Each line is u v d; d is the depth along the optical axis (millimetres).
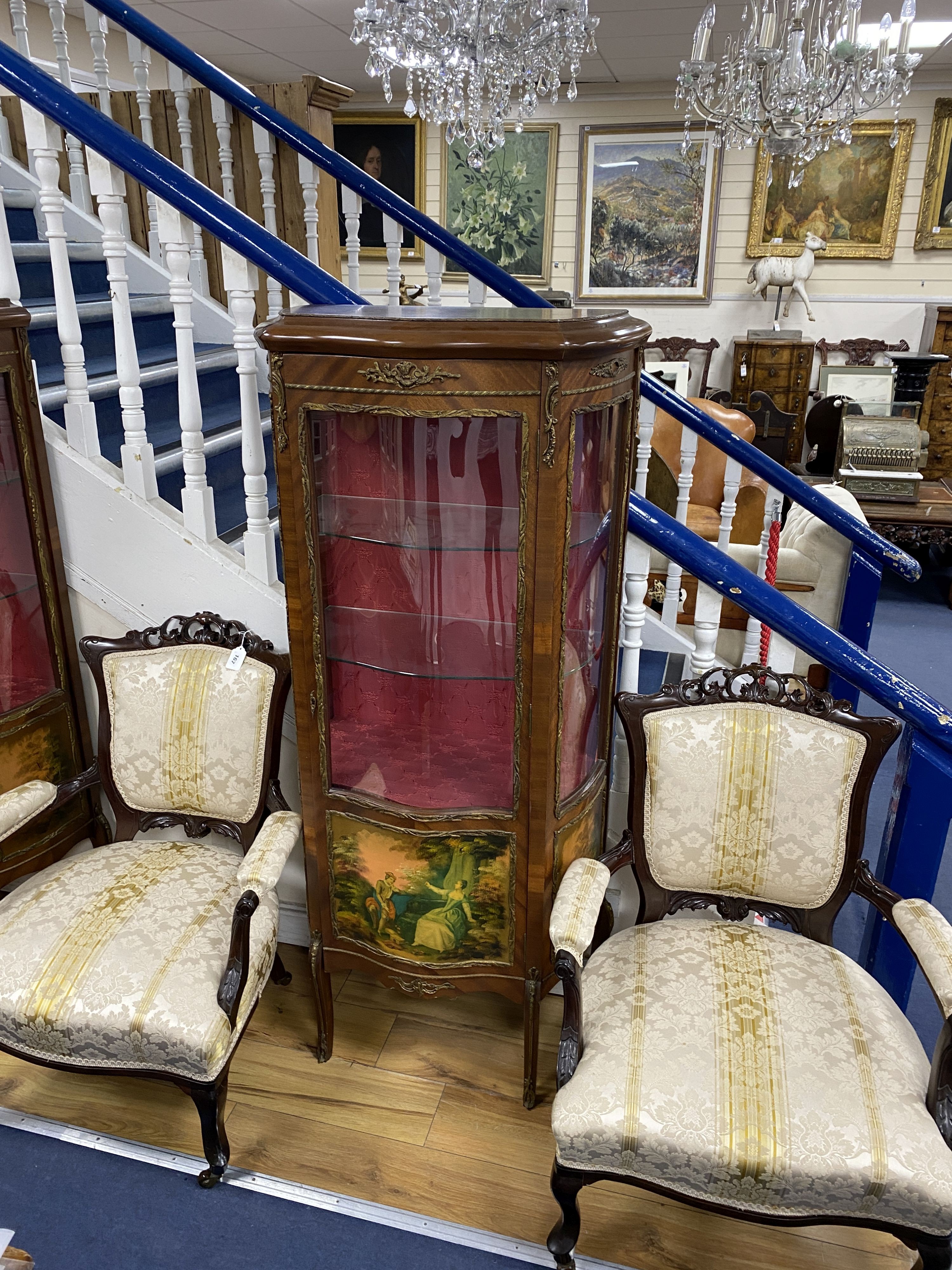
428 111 3867
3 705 2035
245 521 2469
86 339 2781
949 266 6273
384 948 1804
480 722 1660
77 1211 1644
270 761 1923
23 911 1747
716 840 1708
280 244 1755
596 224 6660
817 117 3602
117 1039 1554
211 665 1923
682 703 1729
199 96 3176
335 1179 1712
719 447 2891
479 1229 1622
